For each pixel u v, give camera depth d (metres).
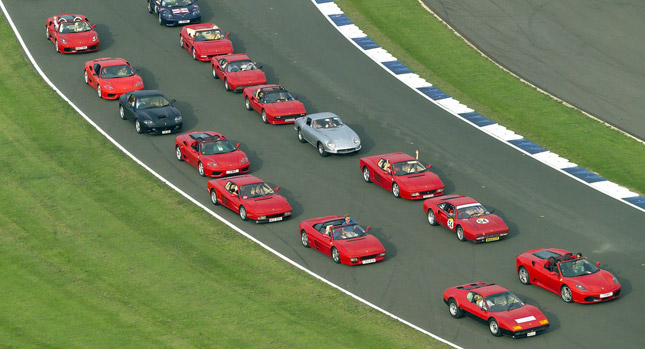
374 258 167.38
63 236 177.75
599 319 151.50
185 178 198.38
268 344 144.62
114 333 147.88
